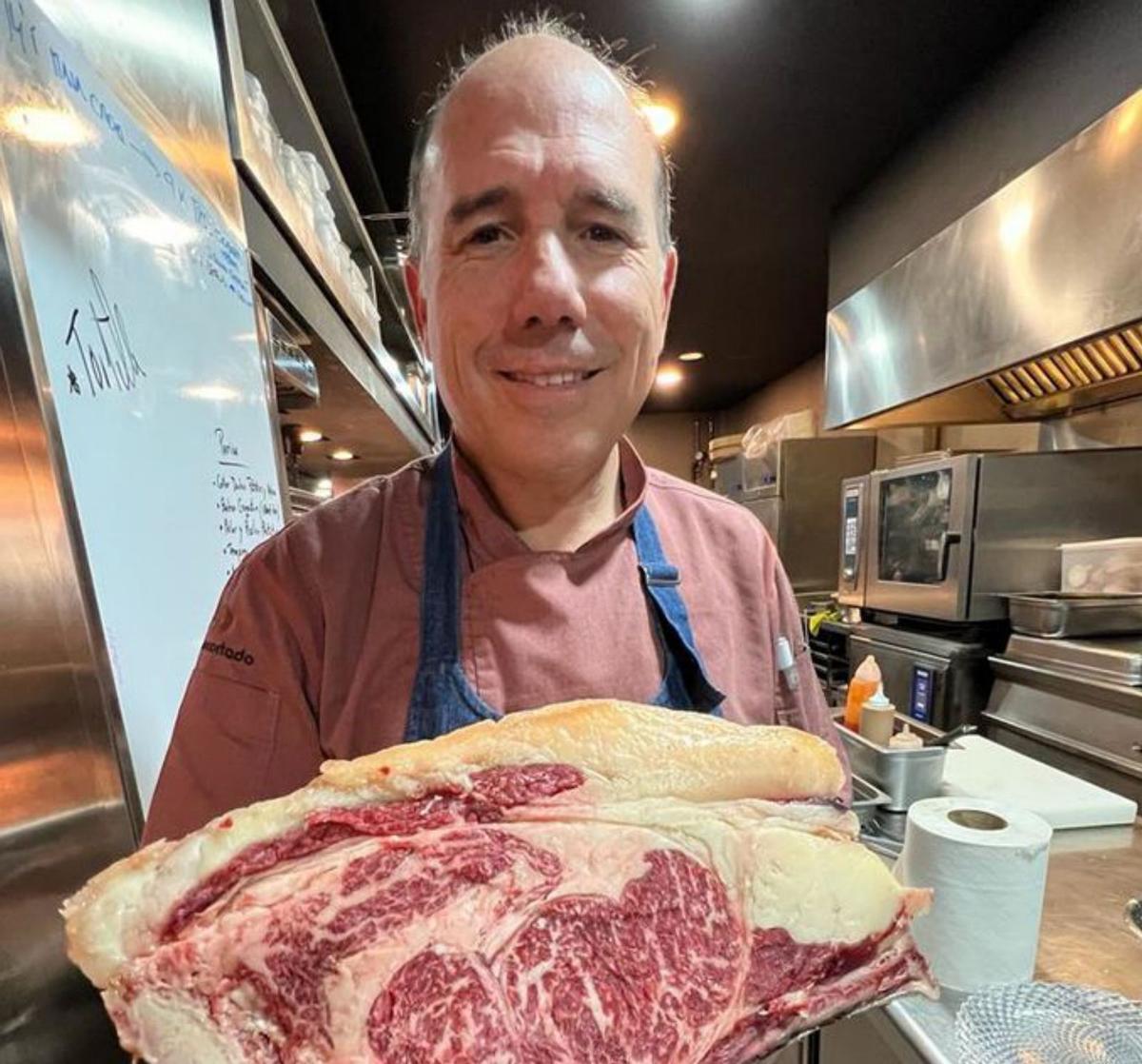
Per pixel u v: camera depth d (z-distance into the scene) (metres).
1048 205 1.80
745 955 0.42
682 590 0.76
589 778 0.44
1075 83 1.78
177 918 0.37
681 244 3.13
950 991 0.77
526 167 0.60
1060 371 2.29
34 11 0.51
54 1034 0.52
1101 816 1.21
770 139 2.41
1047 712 1.86
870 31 1.91
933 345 2.28
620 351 0.67
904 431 3.74
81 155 0.56
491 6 1.68
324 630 0.67
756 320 4.05
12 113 0.47
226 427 0.84
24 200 0.48
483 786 0.42
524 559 0.69
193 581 0.72
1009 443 2.84
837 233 2.93
